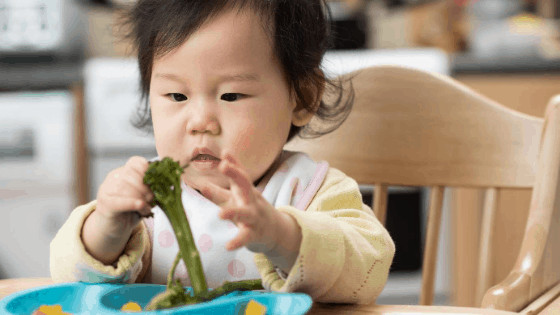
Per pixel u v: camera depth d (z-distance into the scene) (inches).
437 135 43.9
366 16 111.8
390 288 96.9
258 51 31.1
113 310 23.4
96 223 26.5
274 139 32.1
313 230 24.8
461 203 93.9
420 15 113.0
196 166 30.9
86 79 94.9
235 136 30.6
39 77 93.7
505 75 96.3
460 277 94.3
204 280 23.5
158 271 33.7
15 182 94.3
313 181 34.4
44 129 94.2
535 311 31.8
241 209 22.2
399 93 44.5
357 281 27.0
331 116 43.8
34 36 101.9
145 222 34.1
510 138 42.9
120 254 28.3
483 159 43.3
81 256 27.2
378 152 44.5
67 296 25.6
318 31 36.1
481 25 112.2
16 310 23.7
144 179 23.6
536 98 96.0
